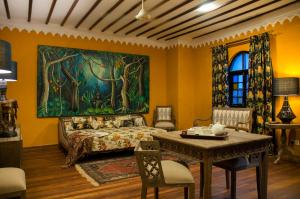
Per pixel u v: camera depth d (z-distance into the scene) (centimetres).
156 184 205
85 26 570
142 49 682
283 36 479
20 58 530
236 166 249
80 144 420
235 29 577
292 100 461
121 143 462
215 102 619
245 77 570
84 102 597
